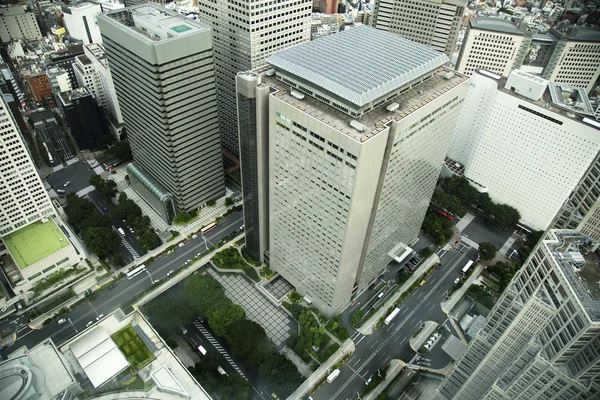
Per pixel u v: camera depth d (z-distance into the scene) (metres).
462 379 155.50
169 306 197.62
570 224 129.38
